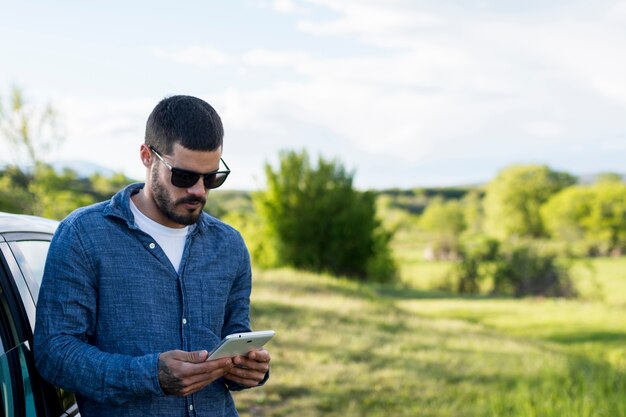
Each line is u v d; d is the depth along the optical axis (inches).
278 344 420.8
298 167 909.2
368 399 317.7
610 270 1127.0
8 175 594.9
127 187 95.1
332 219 908.6
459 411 306.2
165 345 91.7
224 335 101.2
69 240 89.7
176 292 93.4
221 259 98.0
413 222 2054.6
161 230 94.4
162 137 90.7
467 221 2148.1
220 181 94.3
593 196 1593.3
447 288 975.0
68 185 617.0
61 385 87.4
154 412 91.1
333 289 682.8
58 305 88.2
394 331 502.3
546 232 1900.8
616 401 323.6
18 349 89.7
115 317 90.3
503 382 363.3
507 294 932.6
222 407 97.5
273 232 909.8
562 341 583.5
